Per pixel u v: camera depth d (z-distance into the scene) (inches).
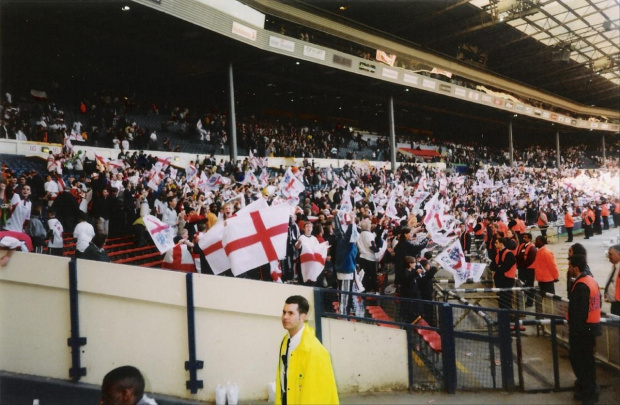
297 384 135.3
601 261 661.3
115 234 460.1
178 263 301.9
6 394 214.5
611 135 3154.5
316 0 1185.4
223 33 864.9
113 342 216.4
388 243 490.3
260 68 1272.1
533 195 1168.2
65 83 1114.7
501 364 229.0
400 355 223.6
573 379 248.2
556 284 510.0
